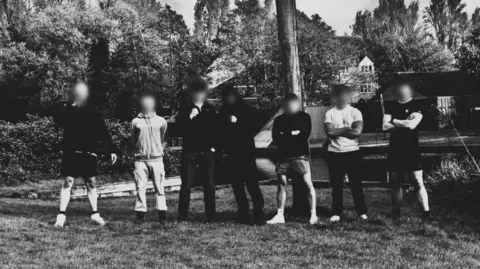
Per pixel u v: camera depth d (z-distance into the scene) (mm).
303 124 6566
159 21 33031
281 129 6605
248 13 35031
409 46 53688
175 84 29828
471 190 7695
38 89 27047
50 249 5031
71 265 4398
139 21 31219
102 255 4785
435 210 7242
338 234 5789
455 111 30812
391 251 4918
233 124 6730
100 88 26328
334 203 6723
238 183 6746
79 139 6570
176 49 32562
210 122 6879
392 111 6621
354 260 4570
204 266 4395
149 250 5027
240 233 5926
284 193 6719
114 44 28656
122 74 26766
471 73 31562
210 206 6914
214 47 34438
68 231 6074
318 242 5363
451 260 4570
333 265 4414
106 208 9555
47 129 16328
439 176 9141
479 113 29922
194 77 6973
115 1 32406
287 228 6215
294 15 7848
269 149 11047
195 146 6867
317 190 10641
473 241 5355
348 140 6648
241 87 33281
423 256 4695
